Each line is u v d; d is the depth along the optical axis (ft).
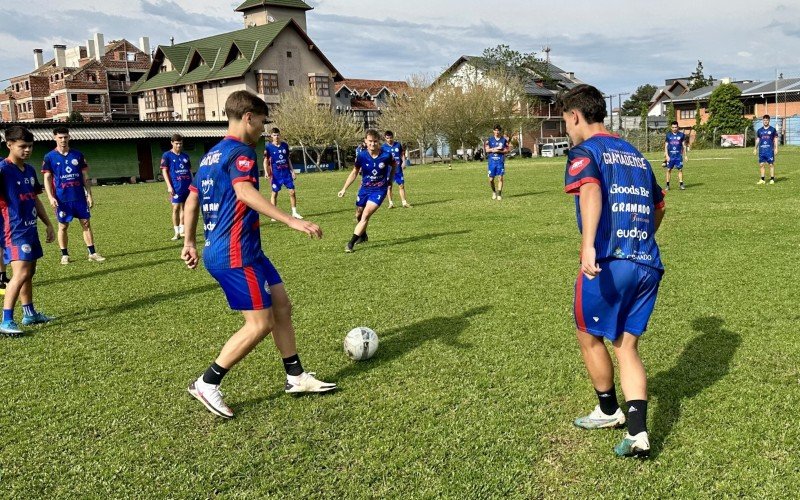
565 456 11.17
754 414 12.29
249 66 181.27
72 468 11.37
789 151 139.33
